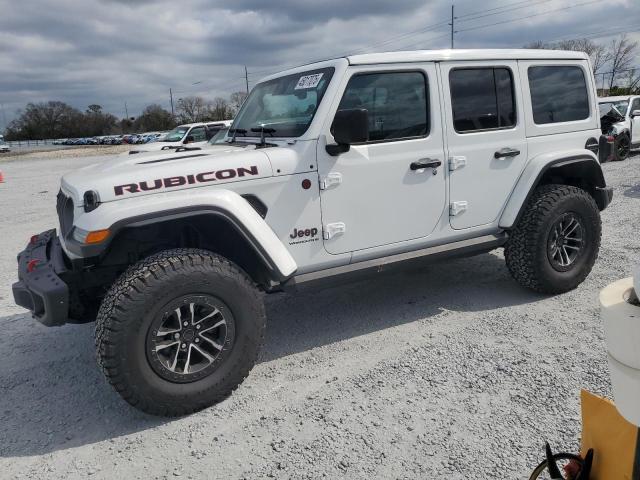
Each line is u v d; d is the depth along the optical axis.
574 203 4.33
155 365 2.94
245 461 2.67
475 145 4.09
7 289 5.61
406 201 3.85
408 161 3.80
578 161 4.48
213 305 3.05
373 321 4.25
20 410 3.28
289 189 3.43
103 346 2.82
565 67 4.61
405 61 3.77
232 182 3.27
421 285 4.97
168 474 2.62
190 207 3.03
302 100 3.72
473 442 2.67
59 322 3.12
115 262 3.31
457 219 4.11
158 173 3.12
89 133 101.44
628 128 12.70
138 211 2.94
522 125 4.31
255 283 3.54
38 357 4.01
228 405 3.18
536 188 4.48
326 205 3.57
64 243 3.32
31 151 52.66
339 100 3.55
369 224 3.74
